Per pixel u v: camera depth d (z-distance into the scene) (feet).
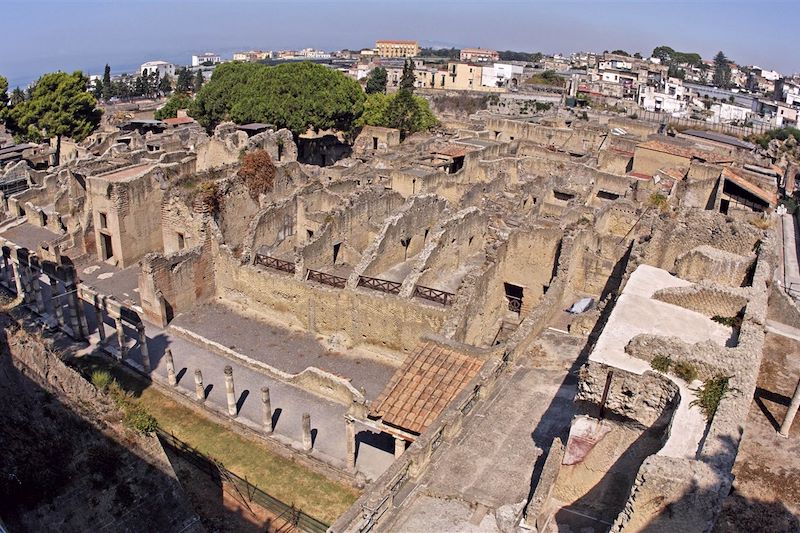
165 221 197.36
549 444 89.04
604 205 196.95
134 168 234.58
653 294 100.17
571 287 164.45
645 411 76.79
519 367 111.34
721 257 120.16
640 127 431.02
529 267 167.73
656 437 77.10
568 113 499.92
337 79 367.86
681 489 58.03
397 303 156.56
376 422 110.42
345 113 365.40
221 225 199.00
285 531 115.44
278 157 274.16
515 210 226.99
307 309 174.09
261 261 188.96
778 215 254.27
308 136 420.77
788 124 600.80
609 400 78.38
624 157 309.63
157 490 89.10
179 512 90.74
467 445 88.07
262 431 137.80
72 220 222.69
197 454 133.49
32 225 254.68
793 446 88.99
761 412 95.81
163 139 336.70
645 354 79.41
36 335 95.40
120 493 85.30
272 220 200.54
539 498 72.90
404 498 77.56
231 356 165.17
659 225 151.33
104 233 218.38
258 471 130.52
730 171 267.59
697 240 142.10
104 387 102.83
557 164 301.84
